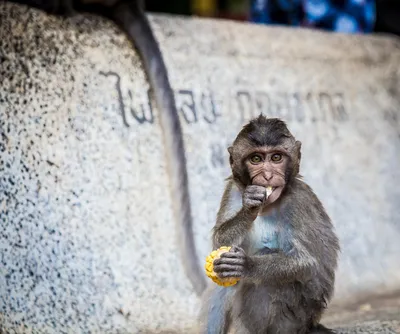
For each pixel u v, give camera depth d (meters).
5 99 7.01
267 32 9.52
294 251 5.75
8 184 6.77
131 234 7.39
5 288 6.43
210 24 9.12
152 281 7.32
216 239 5.75
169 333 7.06
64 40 7.68
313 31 10.04
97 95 7.67
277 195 5.64
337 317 7.68
